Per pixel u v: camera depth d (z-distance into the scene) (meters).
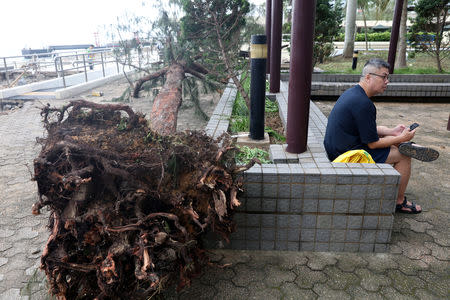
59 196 2.29
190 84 8.12
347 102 3.40
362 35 31.38
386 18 29.73
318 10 14.03
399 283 2.83
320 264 3.08
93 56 16.56
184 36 7.21
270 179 3.02
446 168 5.12
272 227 3.18
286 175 3.00
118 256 2.07
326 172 3.00
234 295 2.73
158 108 5.53
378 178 2.96
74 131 2.71
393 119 8.12
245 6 6.55
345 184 2.99
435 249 3.25
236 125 5.36
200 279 2.91
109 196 2.32
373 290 2.76
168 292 2.77
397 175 2.94
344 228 3.14
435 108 9.29
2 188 4.61
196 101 7.89
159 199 2.36
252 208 3.12
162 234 2.05
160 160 2.39
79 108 2.96
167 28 7.50
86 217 2.20
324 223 3.14
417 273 2.94
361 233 3.15
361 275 2.93
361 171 3.02
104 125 2.94
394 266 3.03
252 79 4.52
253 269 3.02
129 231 2.12
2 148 6.20
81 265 2.13
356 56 14.51
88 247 2.24
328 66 17.62
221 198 2.30
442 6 12.45
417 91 9.95
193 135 2.79
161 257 2.32
